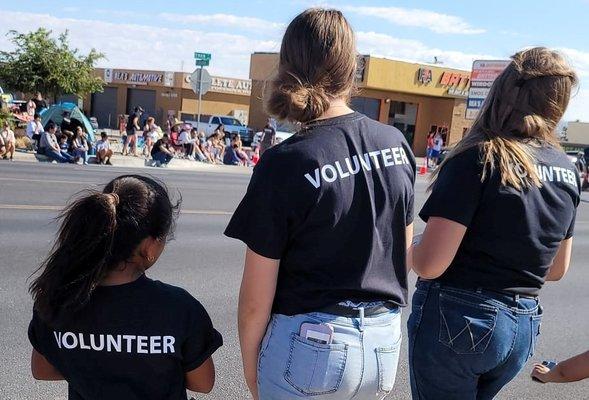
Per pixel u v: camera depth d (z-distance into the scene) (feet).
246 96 167.32
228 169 69.72
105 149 62.34
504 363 7.86
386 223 6.61
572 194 7.95
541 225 7.59
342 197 6.24
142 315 6.53
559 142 8.27
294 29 6.53
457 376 7.83
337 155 6.33
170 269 21.74
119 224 6.38
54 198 33.71
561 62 7.83
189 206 35.86
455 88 123.95
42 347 6.77
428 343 7.91
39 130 64.39
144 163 66.80
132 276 6.65
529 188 7.47
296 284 6.45
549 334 18.13
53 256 6.54
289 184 6.15
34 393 12.29
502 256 7.56
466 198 7.38
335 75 6.49
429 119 128.57
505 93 7.83
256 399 6.90
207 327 7.00
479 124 8.02
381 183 6.53
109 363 6.57
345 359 6.32
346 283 6.36
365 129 6.67
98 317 6.47
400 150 6.90
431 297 8.00
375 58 113.19
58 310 6.40
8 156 57.06
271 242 6.23
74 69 112.16
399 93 122.42
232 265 22.86
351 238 6.36
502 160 7.38
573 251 32.48
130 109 171.32
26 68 107.96
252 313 6.48
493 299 7.64
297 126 6.72
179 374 6.87
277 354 6.47
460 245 7.72
